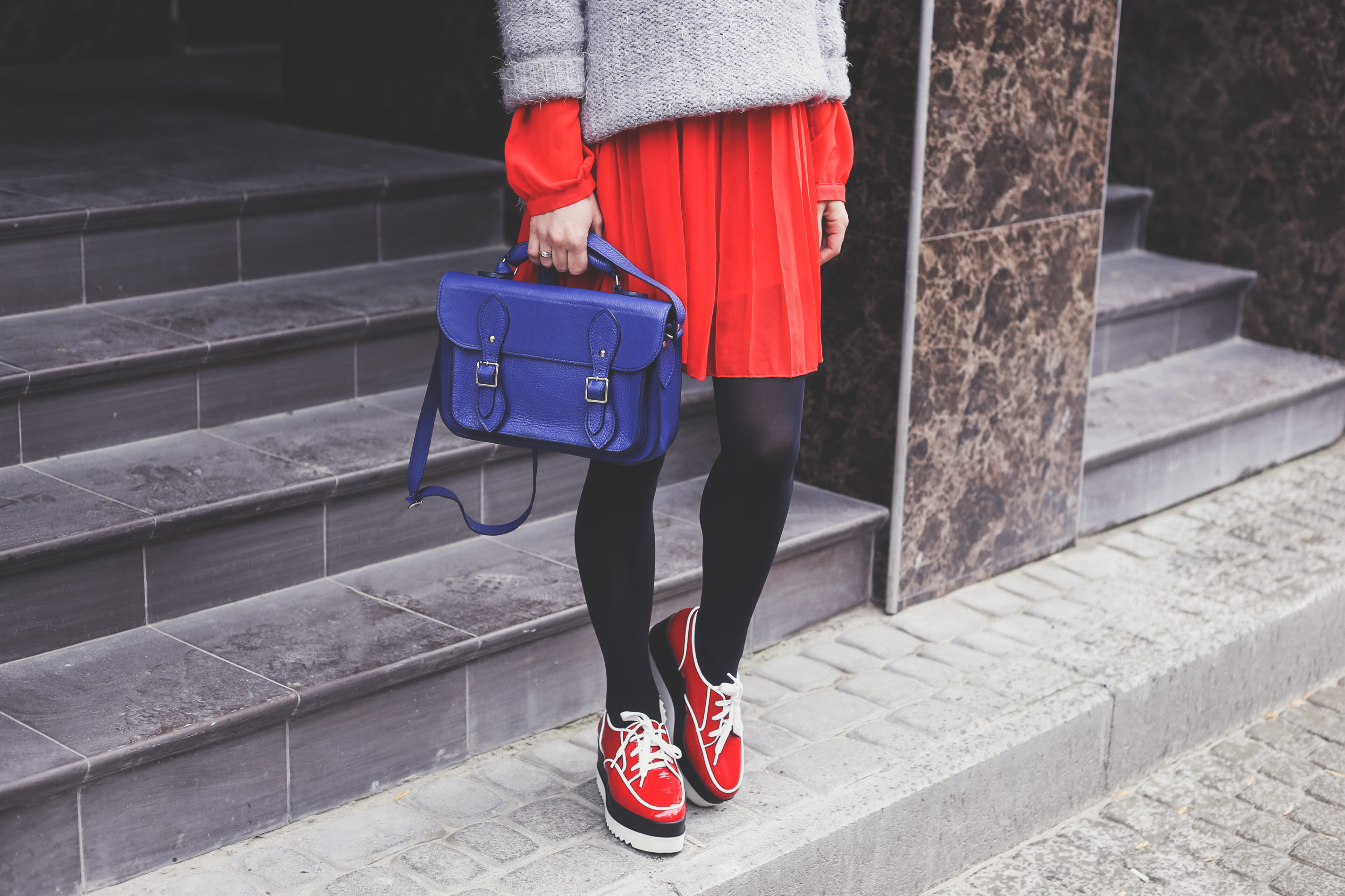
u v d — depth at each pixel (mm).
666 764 2146
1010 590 3238
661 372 1896
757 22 1871
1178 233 4715
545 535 2873
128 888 2023
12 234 2801
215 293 3135
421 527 2746
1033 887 2447
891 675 2783
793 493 3178
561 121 1897
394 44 3979
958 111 2887
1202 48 4512
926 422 3033
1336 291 4352
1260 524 3686
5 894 1908
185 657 2279
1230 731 3043
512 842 2174
